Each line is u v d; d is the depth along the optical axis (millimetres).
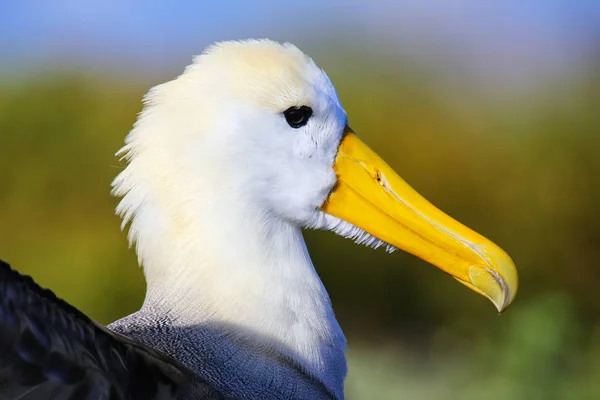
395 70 23859
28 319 6184
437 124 22234
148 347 6961
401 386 15406
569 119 21531
